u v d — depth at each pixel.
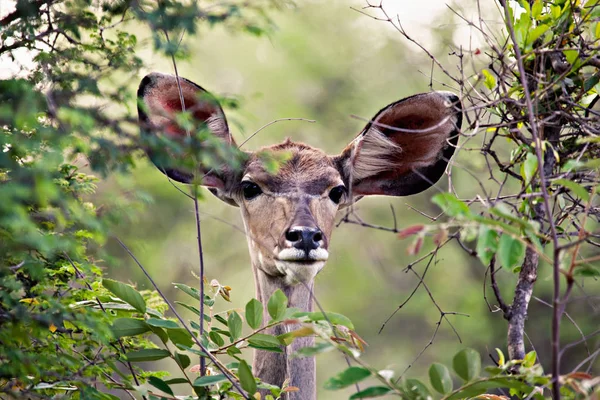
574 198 10.77
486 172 16.17
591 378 7.17
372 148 12.41
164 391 9.01
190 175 11.89
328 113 26.30
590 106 10.16
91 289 9.66
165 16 7.87
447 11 19.94
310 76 26.41
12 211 6.61
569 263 7.62
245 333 17.44
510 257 7.16
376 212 24.83
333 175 11.89
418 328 23.78
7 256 8.09
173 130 10.59
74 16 8.41
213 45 24.66
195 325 9.55
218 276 23.39
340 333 8.89
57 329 8.84
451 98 11.44
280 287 11.45
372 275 24.59
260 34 8.07
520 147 9.93
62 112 6.88
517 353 9.49
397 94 26.05
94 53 8.51
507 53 11.37
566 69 9.83
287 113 25.55
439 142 11.94
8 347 7.66
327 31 26.94
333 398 21.62
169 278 21.70
